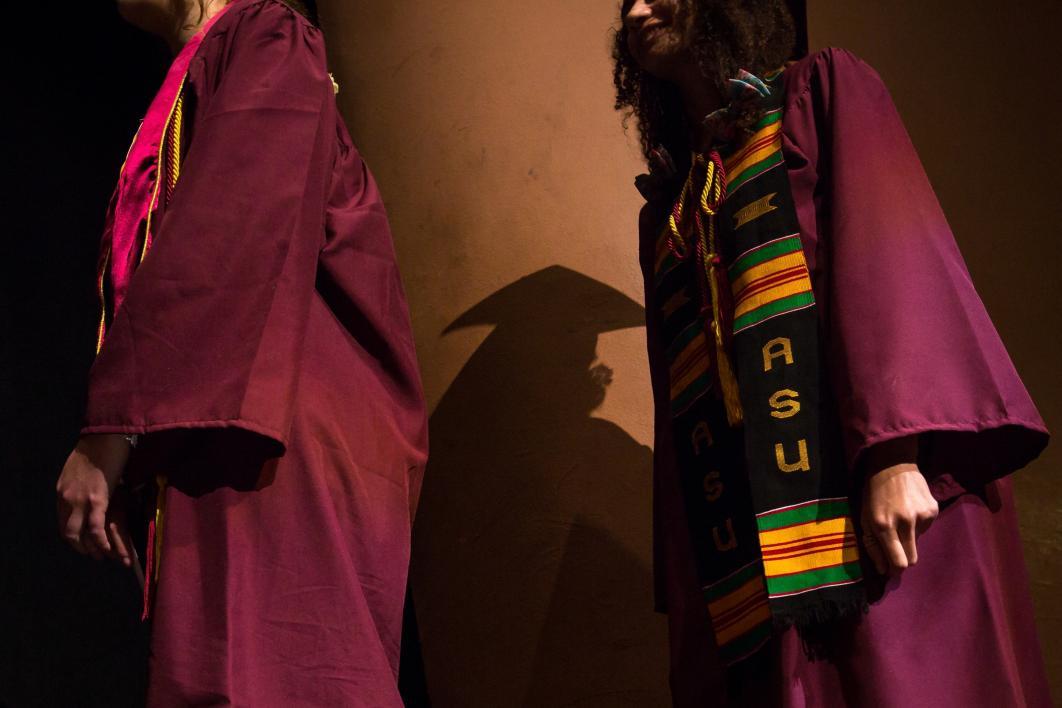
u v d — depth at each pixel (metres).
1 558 2.82
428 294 2.62
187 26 2.06
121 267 1.83
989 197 2.72
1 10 3.14
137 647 2.96
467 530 2.50
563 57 2.68
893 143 1.89
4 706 2.71
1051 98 2.77
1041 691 1.82
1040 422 1.72
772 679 1.80
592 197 2.62
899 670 1.67
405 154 2.69
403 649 2.71
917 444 1.73
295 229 1.75
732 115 2.01
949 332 1.73
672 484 2.12
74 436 3.01
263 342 1.66
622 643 2.41
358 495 1.75
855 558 1.71
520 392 2.53
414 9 2.74
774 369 1.82
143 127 1.91
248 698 1.56
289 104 1.82
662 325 2.15
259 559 1.64
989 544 1.78
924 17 2.82
